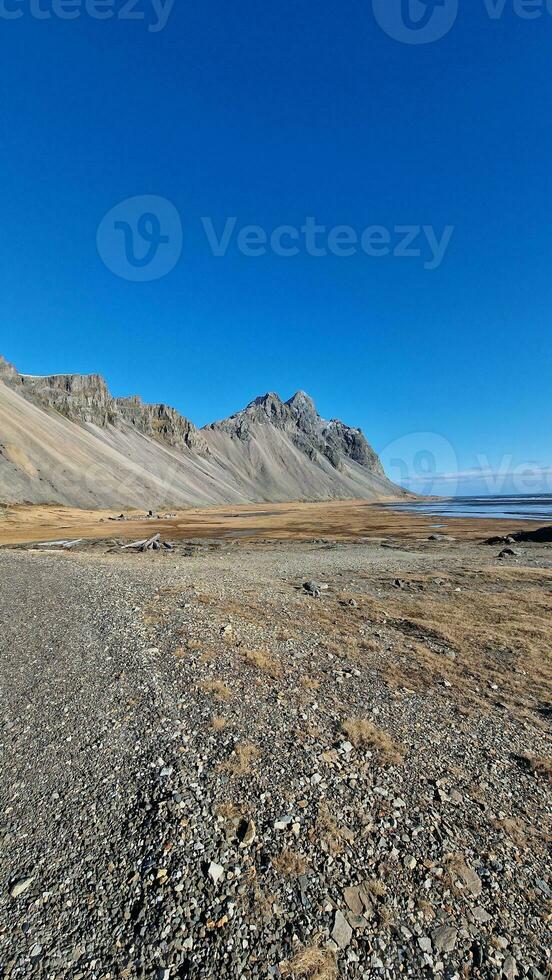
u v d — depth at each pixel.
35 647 12.07
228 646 12.32
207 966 3.91
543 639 14.54
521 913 4.61
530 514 115.94
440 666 12.02
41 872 4.91
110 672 10.26
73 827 5.56
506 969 4.02
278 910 4.47
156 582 22.31
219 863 5.01
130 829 5.51
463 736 8.38
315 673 10.95
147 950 4.06
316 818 5.77
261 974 3.85
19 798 6.09
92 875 4.87
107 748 7.23
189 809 5.81
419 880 4.92
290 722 8.34
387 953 4.10
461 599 19.97
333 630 14.79
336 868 5.00
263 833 5.47
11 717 8.31
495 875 5.07
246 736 7.70
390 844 5.42
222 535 68.44
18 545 52.84
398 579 24.91
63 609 16.19
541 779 7.13
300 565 32.59
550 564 33.38
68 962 3.95
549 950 4.23
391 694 10.05
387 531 71.56
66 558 35.09
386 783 6.66
